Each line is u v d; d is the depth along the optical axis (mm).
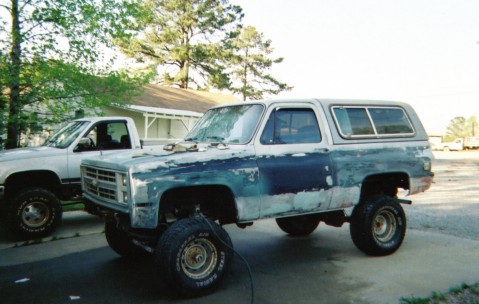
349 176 5332
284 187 4840
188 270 4312
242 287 4605
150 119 20516
